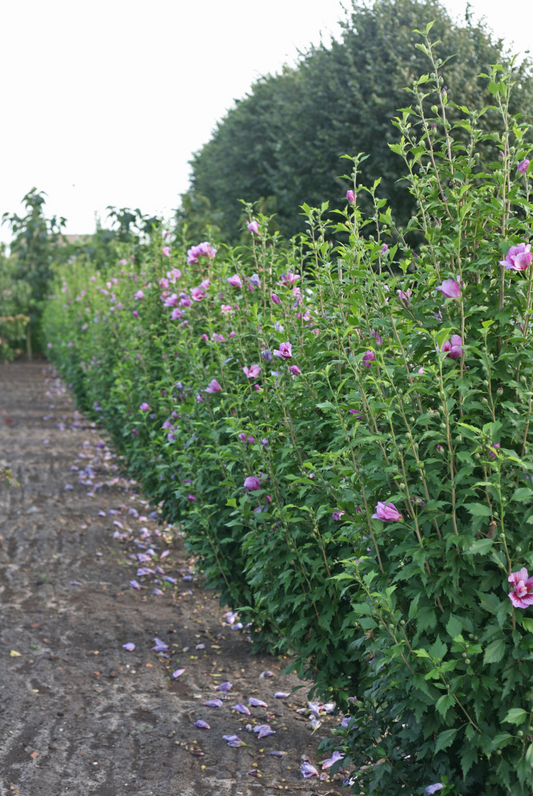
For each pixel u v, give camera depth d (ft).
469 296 7.02
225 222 54.13
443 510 6.90
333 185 40.19
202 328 15.16
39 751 10.28
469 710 6.73
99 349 26.84
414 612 6.56
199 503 12.70
